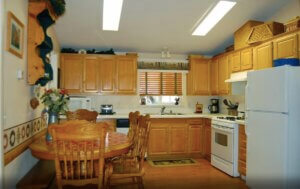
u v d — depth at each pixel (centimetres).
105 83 462
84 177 191
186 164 425
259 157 287
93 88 458
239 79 383
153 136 450
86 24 389
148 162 436
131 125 307
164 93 518
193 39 457
